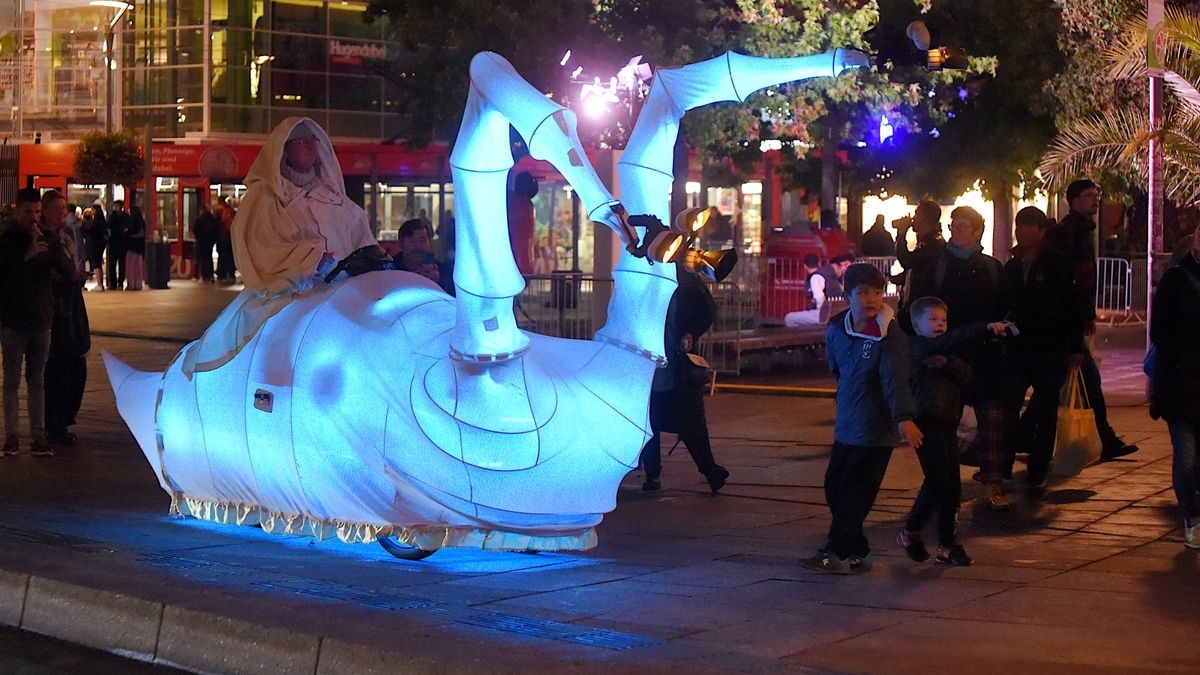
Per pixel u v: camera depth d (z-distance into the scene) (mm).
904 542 8086
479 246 7301
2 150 41969
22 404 15055
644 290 7660
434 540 7668
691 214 6688
